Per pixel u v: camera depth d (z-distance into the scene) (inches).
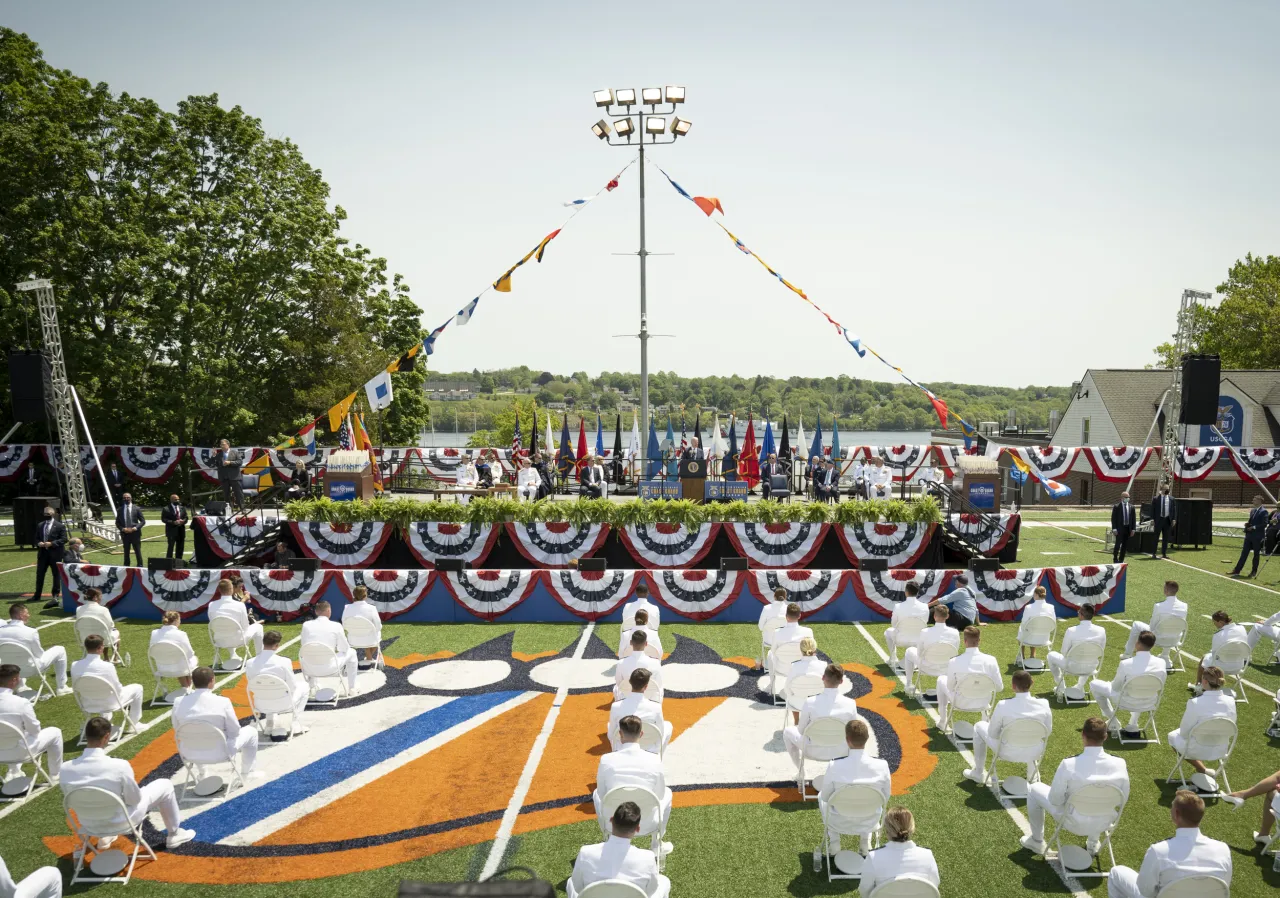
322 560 797.2
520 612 714.8
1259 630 586.2
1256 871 332.8
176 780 414.6
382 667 593.9
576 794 402.0
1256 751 446.6
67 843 355.9
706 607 715.4
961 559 892.6
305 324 1683.1
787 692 443.5
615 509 788.6
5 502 1409.9
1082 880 326.6
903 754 446.0
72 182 1381.6
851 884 325.1
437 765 434.6
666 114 1029.2
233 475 983.6
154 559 709.3
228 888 323.9
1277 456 1438.2
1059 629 689.0
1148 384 1774.1
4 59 1364.4
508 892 219.1
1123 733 466.0
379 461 1197.1
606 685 557.6
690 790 408.2
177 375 1510.8
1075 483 1593.3
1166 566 922.1
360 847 353.7
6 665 396.2
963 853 346.6
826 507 806.5
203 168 1608.0
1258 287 2224.4
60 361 1034.1
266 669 445.1
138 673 569.0
